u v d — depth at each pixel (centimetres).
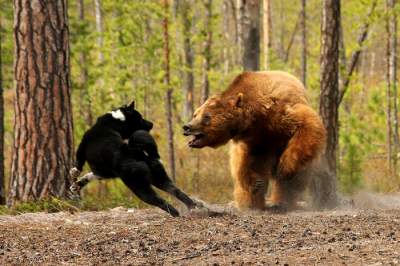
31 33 1474
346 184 1862
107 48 2548
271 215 1166
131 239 962
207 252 855
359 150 2466
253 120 1243
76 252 900
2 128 1864
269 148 1272
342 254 794
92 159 1127
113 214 1257
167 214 1211
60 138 1484
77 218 1206
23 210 1406
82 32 2548
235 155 1312
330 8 1947
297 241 888
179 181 2606
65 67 1502
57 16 1484
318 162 1251
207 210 1120
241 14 2006
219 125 1235
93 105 2392
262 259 791
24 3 1475
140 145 1090
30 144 1475
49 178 1473
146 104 2806
